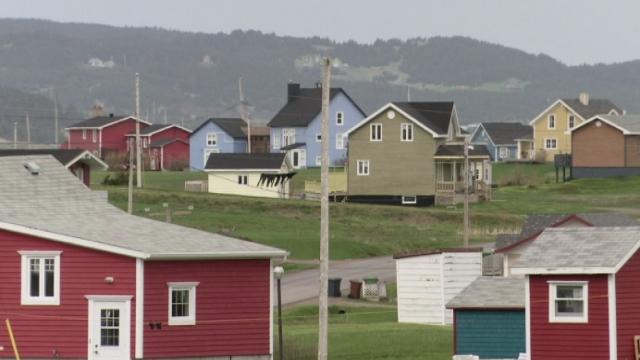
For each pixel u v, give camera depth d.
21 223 140.00
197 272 139.75
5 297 139.50
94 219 150.75
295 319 176.75
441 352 142.75
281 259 144.50
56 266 138.75
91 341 137.75
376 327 167.12
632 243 127.69
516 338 137.25
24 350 139.00
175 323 138.62
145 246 138.38
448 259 180.00
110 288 137.75
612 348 125.62
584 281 126.75
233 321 140.88
